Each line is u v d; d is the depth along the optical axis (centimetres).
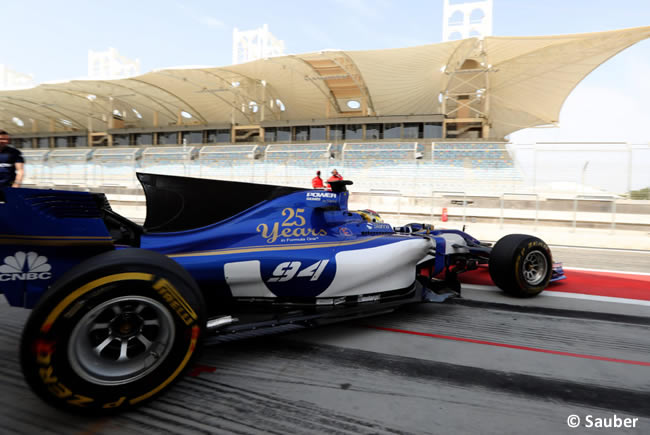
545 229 980
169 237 207
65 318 135
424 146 2219
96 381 142
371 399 170
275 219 238
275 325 217
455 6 3231
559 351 230
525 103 3225
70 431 140
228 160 2338
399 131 2838
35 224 159
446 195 1262
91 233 169
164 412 155
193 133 3488
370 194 1348
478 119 2694
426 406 166
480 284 403
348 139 2962
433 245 305
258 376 190
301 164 2273
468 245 400
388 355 219
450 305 324
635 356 224
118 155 1914
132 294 145
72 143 4144
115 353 152
